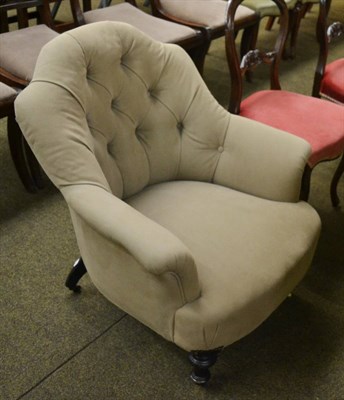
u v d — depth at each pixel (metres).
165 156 1.47
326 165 2.37
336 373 1.43
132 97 1.37
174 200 1.40
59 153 1.14
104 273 1.25
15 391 1.34
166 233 1.06
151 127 1.44
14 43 1.94
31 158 1.98
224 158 1.49
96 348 1.46
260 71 3.24
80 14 2.22
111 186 1.33
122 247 1.08
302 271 1.33
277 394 1.36
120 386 1.37
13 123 1.82
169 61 1.45
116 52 1.31
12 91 1.74
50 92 1.16
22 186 2.07
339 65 2.20
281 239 1.29
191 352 1.29
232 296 1.14
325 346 1.50
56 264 1.72
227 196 1.44
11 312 1.54
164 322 1.19
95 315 1.55
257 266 1.21
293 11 3.19
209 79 3.08
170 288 1.09
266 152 1.44
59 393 1.34
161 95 1.45
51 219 1.91
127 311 1.31
